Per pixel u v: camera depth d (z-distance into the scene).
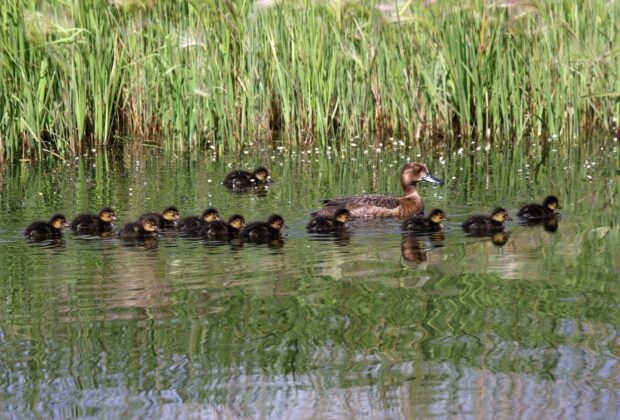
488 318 11.28
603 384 9.60
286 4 23.09
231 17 23.23
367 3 23.23
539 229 15.74
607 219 16.30
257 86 23.67
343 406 9.23
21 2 21.50
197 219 15.91
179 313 11.53
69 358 10.30
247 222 16.34
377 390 9.53
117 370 10.00
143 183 19.66
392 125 24.14
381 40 23.66
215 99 23.05
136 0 22.56
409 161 21.70
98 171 20.84
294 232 15.72
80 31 22.09
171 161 21.91
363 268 13.44
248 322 11.22
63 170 20.95
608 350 10.33
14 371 10.01
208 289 12.48
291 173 20.64
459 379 9.76
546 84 23.58
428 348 10.46
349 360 10.18
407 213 16.97
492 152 22.61
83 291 12.44
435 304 11.78
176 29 23.27
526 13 22.92
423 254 14.20
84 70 22.83
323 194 18.72
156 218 15.55
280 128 24.44
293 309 11.64
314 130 23.77
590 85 24.36
